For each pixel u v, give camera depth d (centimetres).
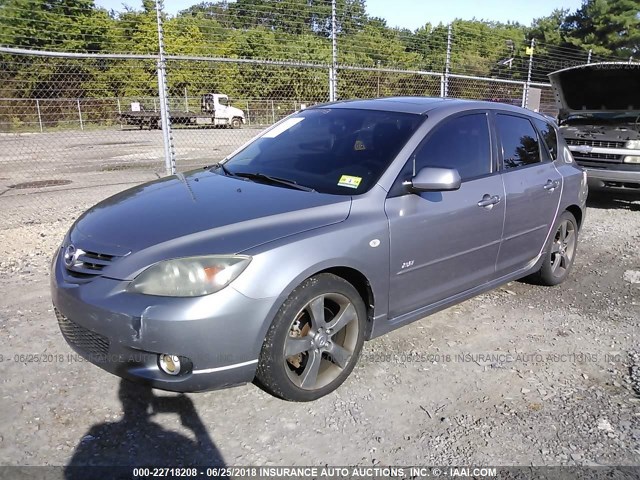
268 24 1427
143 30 1630
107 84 1764
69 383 329
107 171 1202
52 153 1516
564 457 277
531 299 492
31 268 532
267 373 294
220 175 399
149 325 265
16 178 1114
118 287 276
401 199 348
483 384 344
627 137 854
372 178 350
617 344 406
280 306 288
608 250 666
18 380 330
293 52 1473
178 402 314
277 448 279
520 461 274
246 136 1669
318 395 317
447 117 398
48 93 1698
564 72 898
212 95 1638
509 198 423
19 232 666
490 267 425
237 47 1534
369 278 329
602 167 879
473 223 391
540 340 408
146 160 1371
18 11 1391
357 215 325
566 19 4078
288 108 1569
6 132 1661
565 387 343
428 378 348
